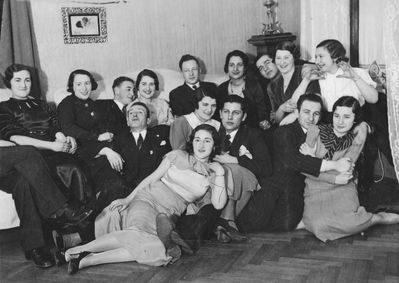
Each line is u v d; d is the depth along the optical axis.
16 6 3.97
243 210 3.41
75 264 2.85
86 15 4.38
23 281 2.79
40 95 4.14
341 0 4.49
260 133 3.55
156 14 4.69
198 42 4.89
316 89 3.81
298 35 5.10
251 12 5.07
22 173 3.03
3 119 3.56
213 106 3.66
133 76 4.48
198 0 4.84
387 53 3.39
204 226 3.11
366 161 3.74
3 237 3.48
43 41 4.21
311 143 3.38
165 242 2.90
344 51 3.76
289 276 2.70
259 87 4.29
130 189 3.44
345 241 3.16
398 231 3.27
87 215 3.14
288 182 3.39
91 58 4.45
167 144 3.68
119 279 2.75
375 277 2.64
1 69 3.91
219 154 3.41
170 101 4.22
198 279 2.71
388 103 3.42
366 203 3.68
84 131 3.73
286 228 3.36
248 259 2.94
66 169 3.35
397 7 3.33
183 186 3.27
